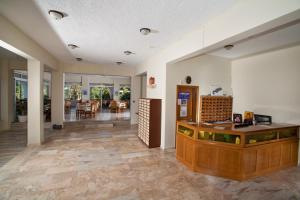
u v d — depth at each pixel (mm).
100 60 6238
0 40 2707
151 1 2236
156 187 2773
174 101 4672
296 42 3672
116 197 2480
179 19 2740
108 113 10695
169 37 3568
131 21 2854
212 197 2561
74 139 5402
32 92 4578
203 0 2182
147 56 5422
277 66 4242
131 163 3678
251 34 2297
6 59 6164
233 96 5426
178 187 2795
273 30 3029
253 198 2572
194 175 3207
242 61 5156
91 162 3678
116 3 2307
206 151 3252
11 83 6457
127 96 13602
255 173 3189
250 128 3322
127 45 4199
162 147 4684
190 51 3361
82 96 12562
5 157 3834
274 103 4301
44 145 4715
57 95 6762
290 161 3686
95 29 3217
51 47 4547
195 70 4883
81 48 4566
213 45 2820
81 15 2668
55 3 2324
